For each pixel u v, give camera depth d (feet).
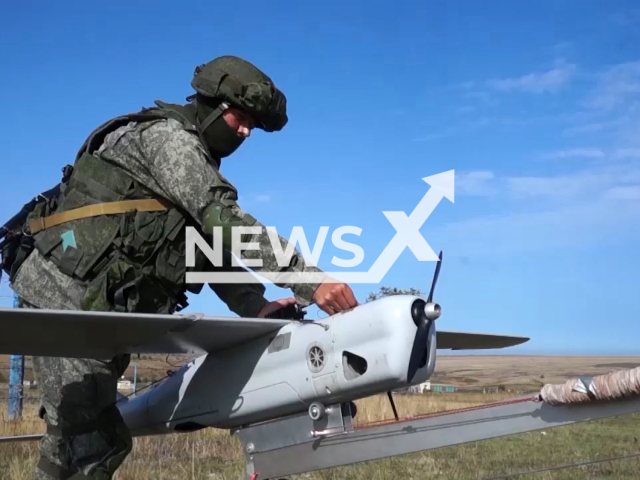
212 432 32.17
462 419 9.77
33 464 20.44
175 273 11.62
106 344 10.73
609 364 221.25
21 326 9.50
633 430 36.45
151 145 10.95
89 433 11.30
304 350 10.16
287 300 11.75
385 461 23.67
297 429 10.66
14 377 38.68
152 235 11.27
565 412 9.27
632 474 21.70
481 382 141.28
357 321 9.52
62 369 11.27
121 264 11.12
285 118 12.56
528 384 129.39
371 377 9.34
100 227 11.20
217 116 11.91
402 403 45.91
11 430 30.40
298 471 10.66
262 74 12.04
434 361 9.56
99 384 11.40
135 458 23.84
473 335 14.65
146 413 13.23
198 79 11.91
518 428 9.56
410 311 9.20
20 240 12.02
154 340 10.70
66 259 11.21
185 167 10.71
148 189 11.31
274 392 10.64
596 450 27.58
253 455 11.17
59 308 11.32
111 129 11.48
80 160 11.63
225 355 11.64
